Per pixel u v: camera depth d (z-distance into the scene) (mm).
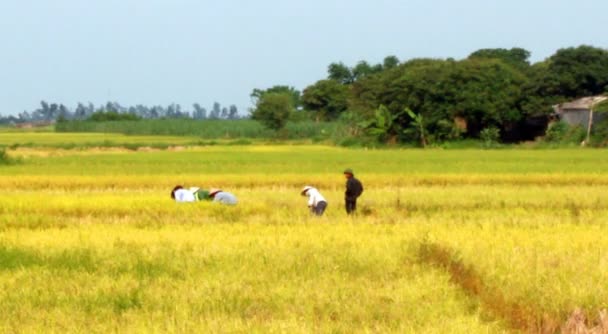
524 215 53094
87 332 23047
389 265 31625
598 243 35781
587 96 184500
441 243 35312
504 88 179875
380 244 36219
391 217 52156
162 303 26234
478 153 134000
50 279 29344
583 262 30531
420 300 26188
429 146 177375
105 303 26281
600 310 24953
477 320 23531
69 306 25844
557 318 24781
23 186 73438
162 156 126062
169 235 40312
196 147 170375
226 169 93750
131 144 173000
